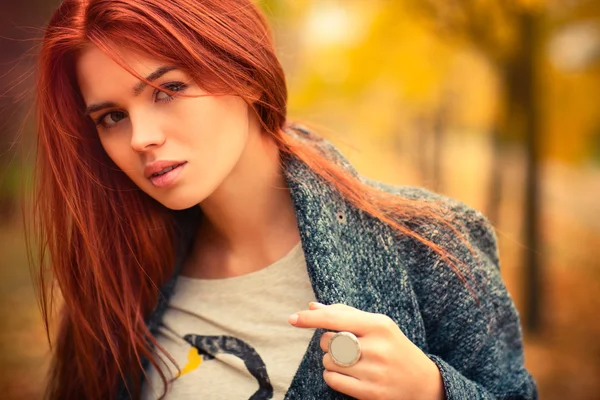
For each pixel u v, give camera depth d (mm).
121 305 1113
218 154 906
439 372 893
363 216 994
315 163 999
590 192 4203
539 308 3531
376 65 4301
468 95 4461
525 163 3611
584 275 3820
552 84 3615
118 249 1097
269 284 1031
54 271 1100
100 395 1177
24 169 1073
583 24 3441
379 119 4684
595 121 3760
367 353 830
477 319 990
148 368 1121
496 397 988
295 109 4395
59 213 1054
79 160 1018
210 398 1018
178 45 851
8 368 3336
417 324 957
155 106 885
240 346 1027
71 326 1225
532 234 3592
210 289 1085
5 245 4352
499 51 3547
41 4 2869
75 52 909
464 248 998
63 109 990
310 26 4199
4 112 1146
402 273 970
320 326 828
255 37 934
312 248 937
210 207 1041
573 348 3266
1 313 3955
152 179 906
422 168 4992
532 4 3342
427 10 3715
